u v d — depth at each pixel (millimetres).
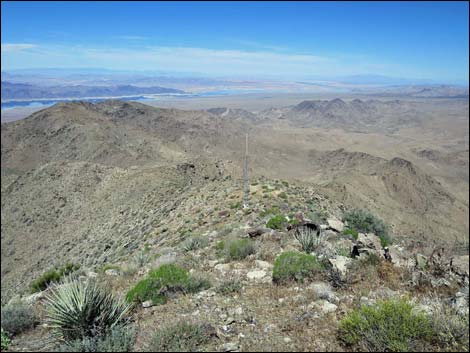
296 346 6199
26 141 197250
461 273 9328
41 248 75125
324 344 6242
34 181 105000
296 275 9312
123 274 12844
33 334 8367
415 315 6328
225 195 34719
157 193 59938
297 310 7625
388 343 5949
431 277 8953
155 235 30891
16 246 81062
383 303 6660
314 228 15344
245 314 7566
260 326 7008
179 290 9188
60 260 50312
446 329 6066
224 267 11547
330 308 7566
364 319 6418
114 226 52219
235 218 24750
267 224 16969
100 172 100000
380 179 168000
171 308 8258
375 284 8883
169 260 13055
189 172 85250
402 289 8602
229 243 13430
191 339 6371
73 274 14641
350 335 6230
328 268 9680
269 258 12234
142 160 168625
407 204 156625
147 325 7449
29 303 11102
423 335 6098
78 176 98188
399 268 9742
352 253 11484
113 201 74375
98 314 7383
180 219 32688
